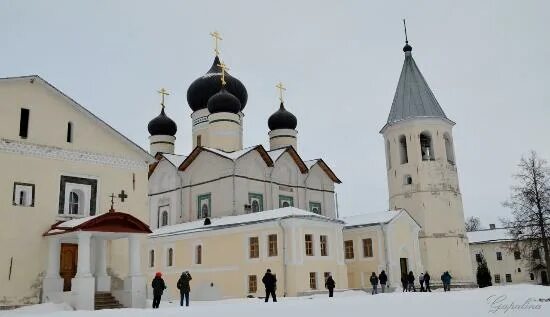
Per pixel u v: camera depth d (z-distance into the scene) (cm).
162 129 6169
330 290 2939
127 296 2609
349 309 1838
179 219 4941
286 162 5144
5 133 2572
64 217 2697
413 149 5212
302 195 5172
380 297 2489
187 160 4962
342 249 3769
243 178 4672
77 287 2397
